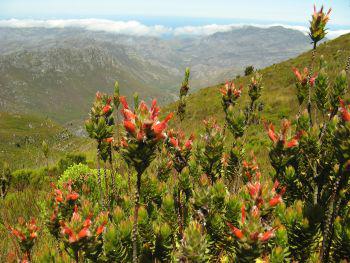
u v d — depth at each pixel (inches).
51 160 534.6
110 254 108.9
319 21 150.3
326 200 139.6
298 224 124.2
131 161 86.6
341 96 136.9
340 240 124.0
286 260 117.5
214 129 142.3
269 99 832.3
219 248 126.7
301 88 163.9
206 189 113.3
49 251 139.4
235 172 176.1
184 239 91.3
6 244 203.3
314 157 142.9
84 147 742.5
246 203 106.6
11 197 299.9
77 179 262.8
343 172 93.1
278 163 117.6
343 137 90.0
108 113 163.3
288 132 117.6
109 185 249.0
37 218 245.6
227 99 175.3
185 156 146.7
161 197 170.4
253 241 87.6
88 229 100.6
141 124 84.9
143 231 137.3
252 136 510.6
